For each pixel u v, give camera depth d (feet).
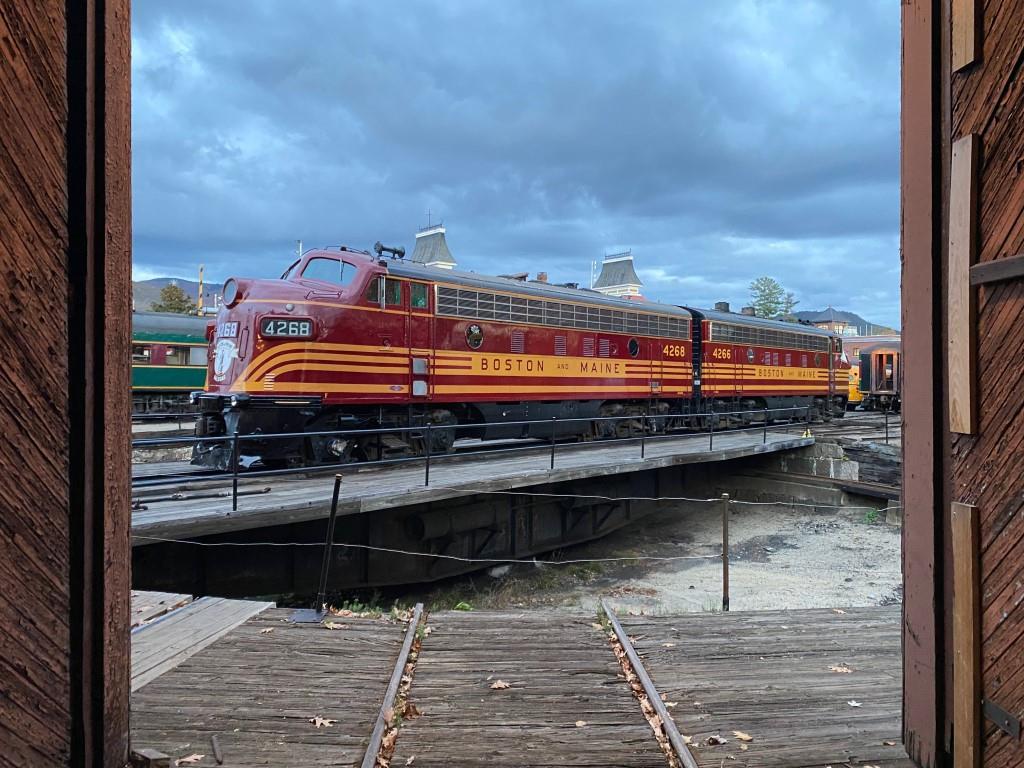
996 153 6.27
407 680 11.11
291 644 12.56
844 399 77.30
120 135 6.43
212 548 21.75
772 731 9.44
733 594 29.84
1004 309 6.14
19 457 5.22
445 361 33.01
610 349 43.39
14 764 5.20
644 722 9.81
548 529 35.19
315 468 23.45
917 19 7.69
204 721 9.53
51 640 5.67
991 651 6.36
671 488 46.11
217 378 28.66
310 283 30.63
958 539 6.77
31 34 5.22
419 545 28.09
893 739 9.16
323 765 8.48
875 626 14.08
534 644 12.91
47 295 5.50
